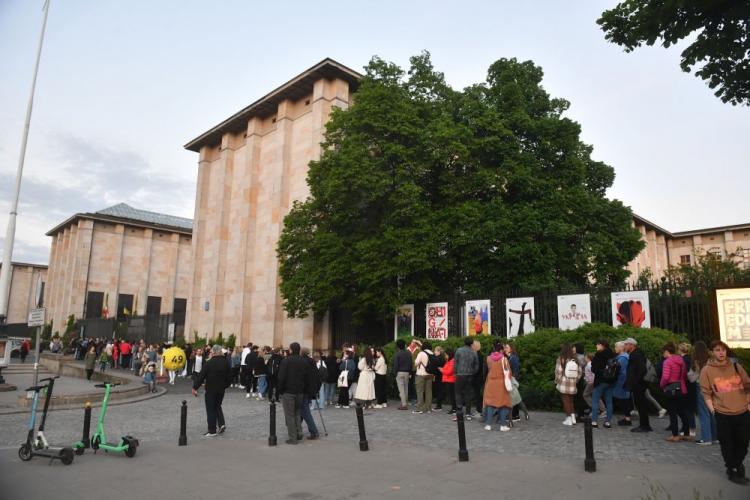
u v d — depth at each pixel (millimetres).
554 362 14227
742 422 6512
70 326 53375
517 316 16906
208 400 10695
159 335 39312
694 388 9297
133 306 58219
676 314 14203
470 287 21484
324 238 22172
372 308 23406
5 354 19922
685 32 8977
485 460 8016
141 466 7988
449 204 22016
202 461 8297
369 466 7809
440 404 15031
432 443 9625
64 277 61656
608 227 23609
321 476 7273
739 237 53875
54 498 6371
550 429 10867
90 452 9039
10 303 76688
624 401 11953
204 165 41062
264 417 13477
